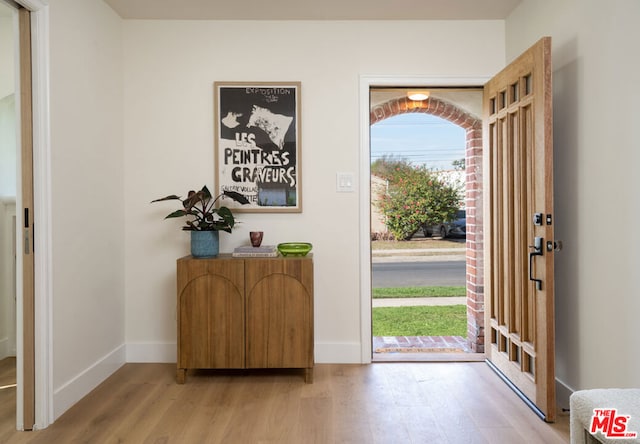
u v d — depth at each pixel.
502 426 2.12
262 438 2.01
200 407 2.35
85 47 2.57
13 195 3.30
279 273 2.68
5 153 3.27
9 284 3.29
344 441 1.98
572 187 2.31
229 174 3.08
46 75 2.18
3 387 2.70
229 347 2.68
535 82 2.29
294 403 2.40
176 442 1.98
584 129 2.19
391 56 3.09
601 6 2.04
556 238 2.48
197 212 2.98
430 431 2.07
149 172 3.09
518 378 2.50
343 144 3.09
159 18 3.07
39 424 2.14
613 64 1.96
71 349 2.40
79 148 2.50
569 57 2.31
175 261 3.10
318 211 3.09
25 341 2.15
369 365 3.02
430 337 4.03
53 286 2.24
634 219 1.85
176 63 3.09
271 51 3.09
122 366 3.02
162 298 3.10
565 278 2.40
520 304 2.49
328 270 3.09
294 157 3.08
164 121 3.09
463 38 3.10
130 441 2.00
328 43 3.09
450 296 5.39
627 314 1.90
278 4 2.86
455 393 2.53
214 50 3.09
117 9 2.93
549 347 2.17
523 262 2.48
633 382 1.87
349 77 3.09
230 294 2.68
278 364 2.68
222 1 2.82
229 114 3.07
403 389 2.59
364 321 3.07
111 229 2.89
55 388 2.24
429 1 2.83
